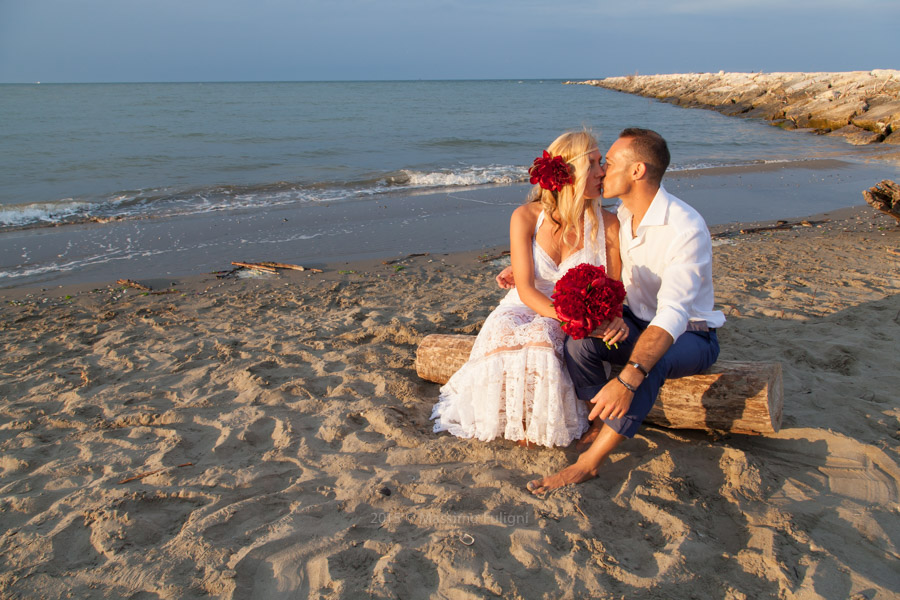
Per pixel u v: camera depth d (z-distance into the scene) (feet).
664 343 7.82
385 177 44.65
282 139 69.77
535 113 126.93
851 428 9.80
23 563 7.00
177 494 8.34
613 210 33.73
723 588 6.45
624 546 7.23
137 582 6.62
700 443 9.46
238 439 10.00
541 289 9.67
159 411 11.19
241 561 6.88
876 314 15.16
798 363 12.50
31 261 24.27
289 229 29.73
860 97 90.74
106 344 15.11
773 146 69.51
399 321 16.19
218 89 308.60
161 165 50.06
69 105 138.62
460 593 6.41
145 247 26.40
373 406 11.02
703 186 42.29
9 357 14.46
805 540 7.12
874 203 27.22
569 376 9.20
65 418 11.02
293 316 17.42
